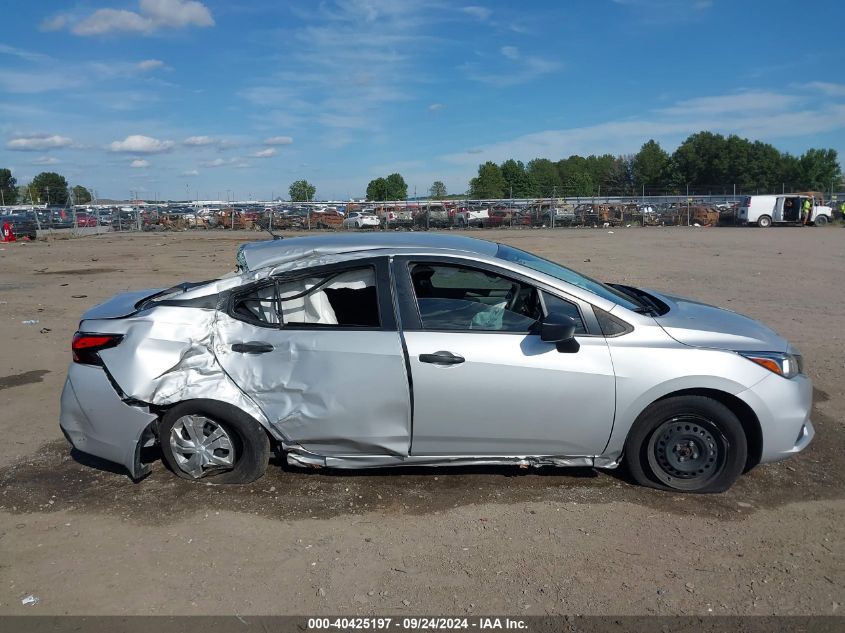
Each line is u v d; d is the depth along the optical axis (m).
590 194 93.25
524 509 4.20
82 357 4.50
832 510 4.18
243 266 4.61
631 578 3.48
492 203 52.38
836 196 58.75
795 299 12.08
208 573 3.56
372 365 4.22
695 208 47.81
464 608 3.25
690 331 4.36
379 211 48.88
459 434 4.27
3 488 4.57
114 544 3.86
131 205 49.59
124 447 4.43
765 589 3.38
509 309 4.35
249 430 4.40
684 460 4.37
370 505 4.27
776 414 4.24
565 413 4.22
